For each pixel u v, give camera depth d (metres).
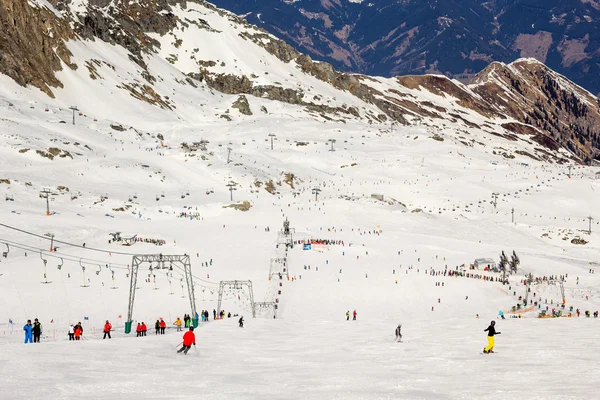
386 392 19.97
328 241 132.25
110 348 31.78
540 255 138.62
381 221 166.75
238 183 189.62
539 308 84.88
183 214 155.62
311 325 54.88
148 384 21.67
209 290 87.00
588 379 21.09
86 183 166.62
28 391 19.34
